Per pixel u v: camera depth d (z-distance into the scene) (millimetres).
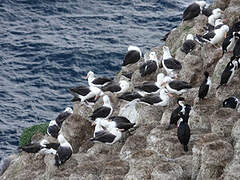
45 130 47000
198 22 49969
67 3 78875
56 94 60750
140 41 70750
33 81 62625
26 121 56594
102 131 36844
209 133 33438
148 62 43031
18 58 66438
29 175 38281
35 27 73375
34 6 77625
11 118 56906
